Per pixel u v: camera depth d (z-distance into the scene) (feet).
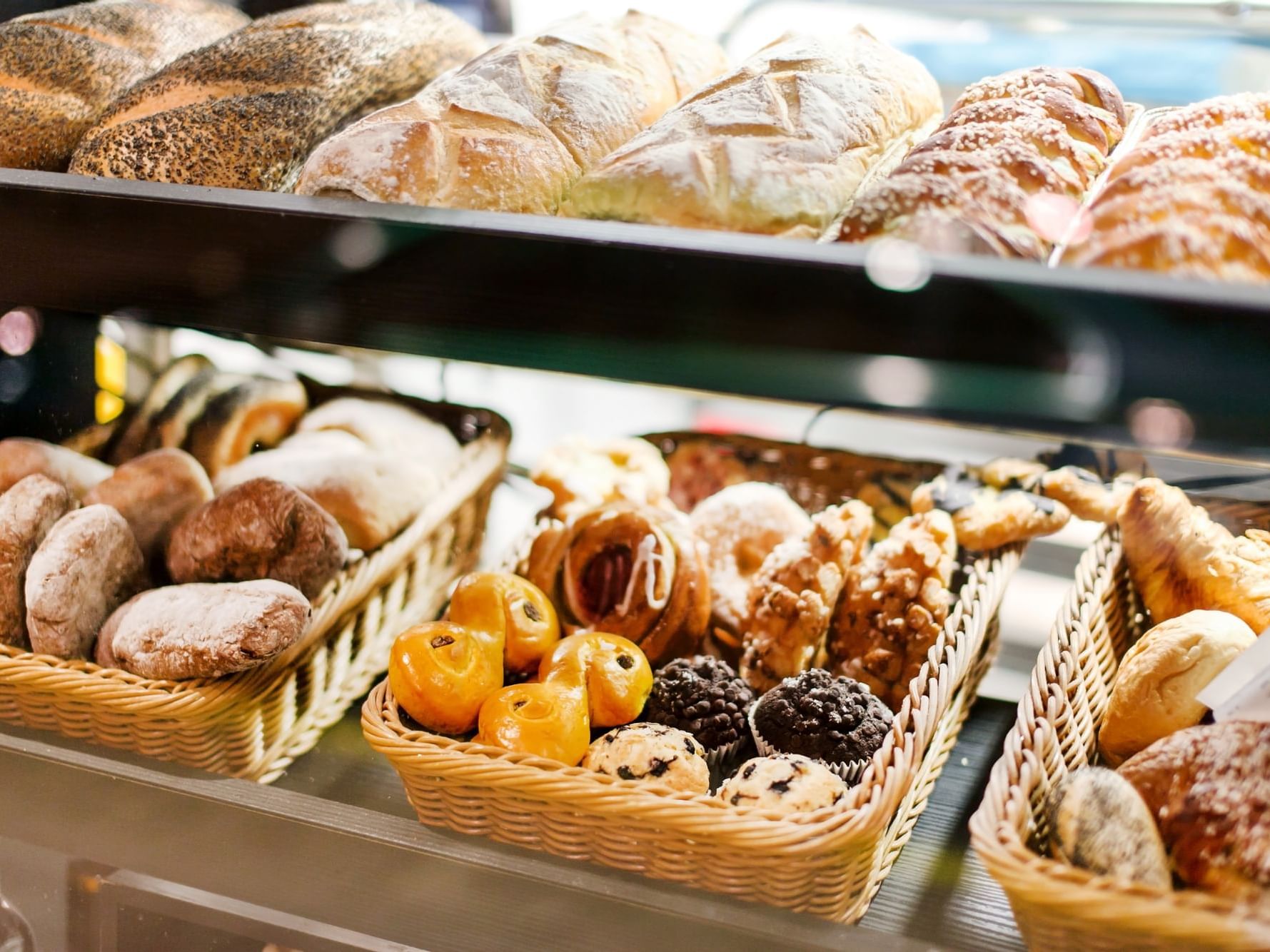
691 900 3.33
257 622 3.73
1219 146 2.80
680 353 2.44
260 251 2.67
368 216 2.57
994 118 3.16
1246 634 3.45
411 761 3.51
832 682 3.87
